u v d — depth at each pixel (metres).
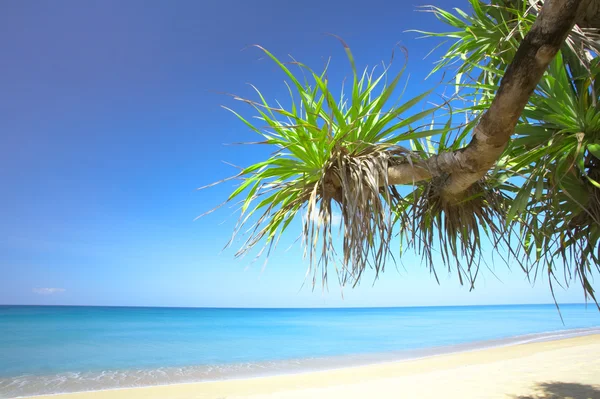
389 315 90.00
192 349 23.42
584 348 16.47
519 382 9.23
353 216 2.10
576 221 2.83
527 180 2.26
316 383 11.65
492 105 1.64
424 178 2.16
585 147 2.33
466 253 2.72
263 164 2.36
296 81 2.02
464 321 55.69
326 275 2.18
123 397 10.30
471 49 3.14
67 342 27.03
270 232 2.54
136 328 42.22
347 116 2.16
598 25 2.41
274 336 33.09
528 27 2.46
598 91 2.48
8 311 82.62
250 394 10.28
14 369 15.87
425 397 8.55
